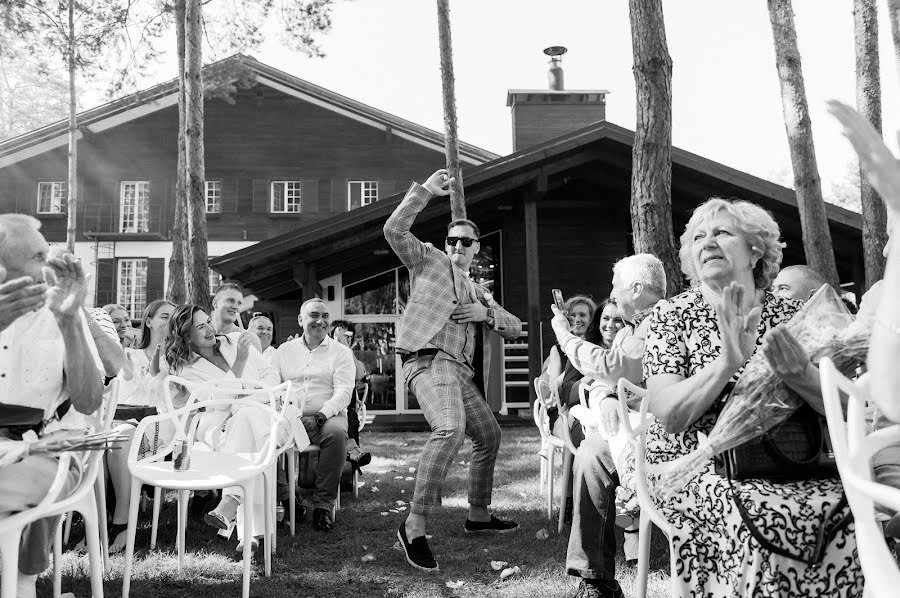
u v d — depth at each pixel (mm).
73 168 19578
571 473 4699
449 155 10836
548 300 15492
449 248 4477
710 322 2285
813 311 2080
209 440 4441
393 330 15211
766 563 1945
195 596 3305
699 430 2230
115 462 4121
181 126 14180
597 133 13000
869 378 1674
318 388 5223
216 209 24109
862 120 1428
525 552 4078
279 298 16906
